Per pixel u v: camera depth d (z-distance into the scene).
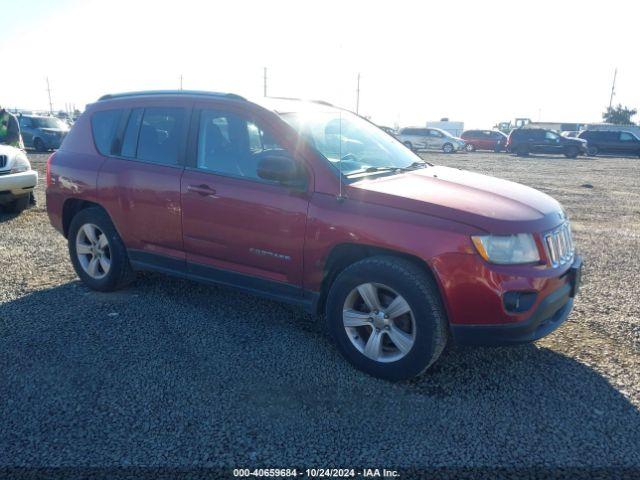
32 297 4.93
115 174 4.72
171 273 4.60
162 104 4.64
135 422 3.04
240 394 3.34
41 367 3.62
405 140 37.19
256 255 3.99
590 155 33.94
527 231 3.31
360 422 3.07
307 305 3.88
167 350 3.90
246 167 4.07
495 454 2.80
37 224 7.98
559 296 3.45
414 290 3.33
